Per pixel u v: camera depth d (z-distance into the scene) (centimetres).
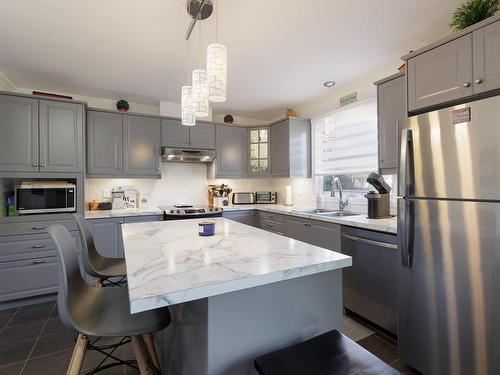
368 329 227
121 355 191
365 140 321
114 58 259
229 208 396
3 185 291
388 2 183
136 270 102
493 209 131
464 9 171
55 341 210
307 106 409
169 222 227
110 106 376
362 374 85
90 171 334
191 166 436
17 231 274
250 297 105
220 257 120
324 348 99
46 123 293
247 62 270
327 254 125
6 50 243
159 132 377
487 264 133
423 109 187
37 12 191
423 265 162
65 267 108
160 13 194
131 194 382
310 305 120
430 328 160
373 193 255
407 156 168
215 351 98
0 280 266
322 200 373
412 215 167
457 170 144
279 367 88
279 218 355
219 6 185
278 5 186
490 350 134
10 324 237
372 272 221
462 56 162
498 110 128
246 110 437
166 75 298
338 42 234
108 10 190
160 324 113
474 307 139
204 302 99
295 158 393
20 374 173
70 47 238
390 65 278
